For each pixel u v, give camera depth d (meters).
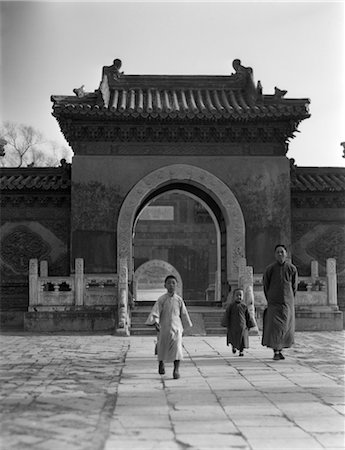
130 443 5.98
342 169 22.73
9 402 7.91
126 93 21.59
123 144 20.27
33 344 14.84
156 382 9.45
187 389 8.84
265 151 20.53
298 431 6.42
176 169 20.14
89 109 19.05
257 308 18.58
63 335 17.08
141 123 19.89
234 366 11.21
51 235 21.52
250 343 15.34
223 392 8.61
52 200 21.50
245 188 20.30
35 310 18.02
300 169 22.64
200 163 20.28
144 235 39.75
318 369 10.82
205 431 6.42
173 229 39.88
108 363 11.56
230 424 6.72
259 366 11.20
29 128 40.81
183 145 20.34
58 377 9.92
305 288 20.48
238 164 20.33
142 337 16.61
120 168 20.09
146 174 20.14
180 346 9.92
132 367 11.05
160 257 39.66
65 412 7.31
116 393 8.54
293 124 19.97
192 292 39.47
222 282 22.02
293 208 21.94
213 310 19.33
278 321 12.11
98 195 20.00
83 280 18.25
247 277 17.70
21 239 21.47
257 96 20.14
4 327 20.45
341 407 7.59
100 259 19.78
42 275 20.11
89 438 6.15
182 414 7.20
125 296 17.56
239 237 20.03
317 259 21.83
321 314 18.58
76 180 20.00
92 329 17.91
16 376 10.02
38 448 5.81
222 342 15.59
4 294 21.23
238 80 22.05
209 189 20.25
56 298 18.14
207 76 22.03
